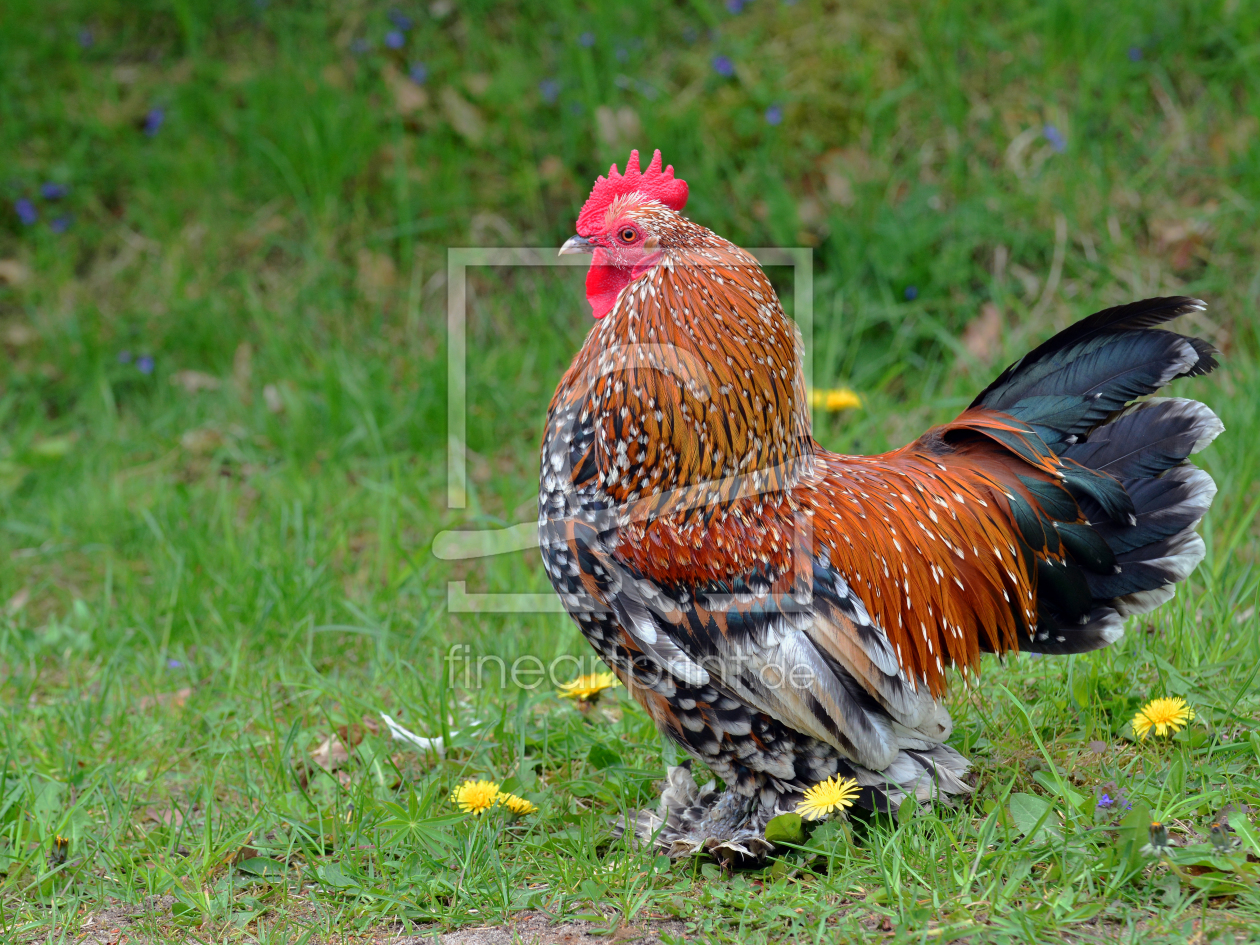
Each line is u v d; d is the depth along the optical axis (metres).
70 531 11.61
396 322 14.20
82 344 14.20
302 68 15.74
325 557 10.34
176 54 16.62
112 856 6.48
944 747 6.33
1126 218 13.09
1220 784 6.14
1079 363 6.59
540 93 15.08
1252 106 13.27
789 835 5.93
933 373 12.55
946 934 5.06
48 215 15.42
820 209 13.73
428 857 6.21
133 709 8.56
